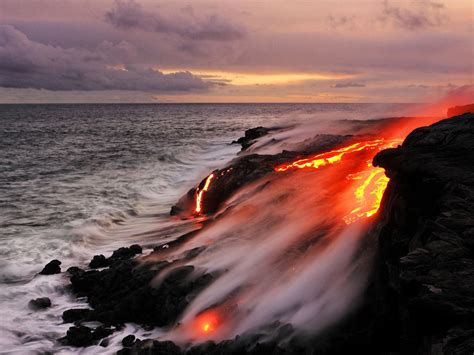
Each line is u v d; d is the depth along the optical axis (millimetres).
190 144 73312
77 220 26422
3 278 18484
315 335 11250
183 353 12078
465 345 7617
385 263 11367
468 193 10797
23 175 44031
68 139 86750
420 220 10945
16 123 142750
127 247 21188
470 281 8609
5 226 25609
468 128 13953
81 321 14766
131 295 14758
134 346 12492
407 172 12203
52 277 18141
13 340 13664
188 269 15672
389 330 10578
